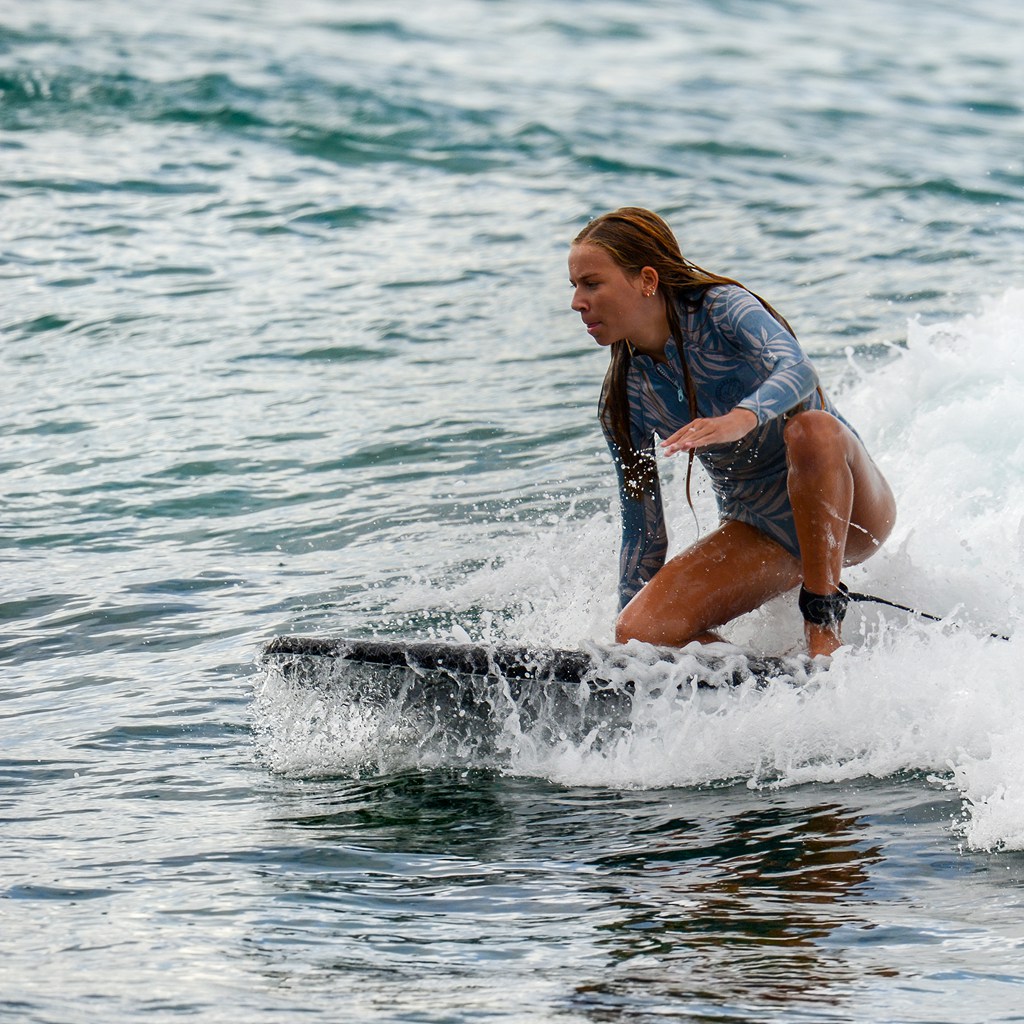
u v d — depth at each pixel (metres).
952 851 10.84
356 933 9.73
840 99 66.19
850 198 46.59
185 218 43.78
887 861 10.73
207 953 9.41
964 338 24.22
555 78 67.38
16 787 13.01
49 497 23.25
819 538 14.81
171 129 54.12
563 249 40.78
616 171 50.69
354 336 32.84
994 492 18.91
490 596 18.20
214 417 27.45
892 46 82.38
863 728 13.27
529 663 13.71
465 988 8.81
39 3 72.62
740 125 59.16
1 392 29.30
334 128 55.03
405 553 20.17
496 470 23.98
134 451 25.53
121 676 16.06
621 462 16.16
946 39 85.56
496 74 67.12
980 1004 8.42
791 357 14.27
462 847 11.45
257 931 9.78
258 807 12.46
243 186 47.53
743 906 10.02
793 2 95.81
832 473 14.70
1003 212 44.38
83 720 14.75
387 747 13.98
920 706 13.33
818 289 35.50
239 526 21.70
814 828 11.50
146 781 13.12
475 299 35.81
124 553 20.62
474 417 26.95
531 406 27.56
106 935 9.72
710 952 9.27
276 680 14.31
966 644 13.95
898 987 8.66
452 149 53.19
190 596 18.75
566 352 31.23
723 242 41.19
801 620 16.22
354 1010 8.52
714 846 11.25
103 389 29.38
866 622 15.50
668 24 84.50
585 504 21.89
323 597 18.47
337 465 24.55
